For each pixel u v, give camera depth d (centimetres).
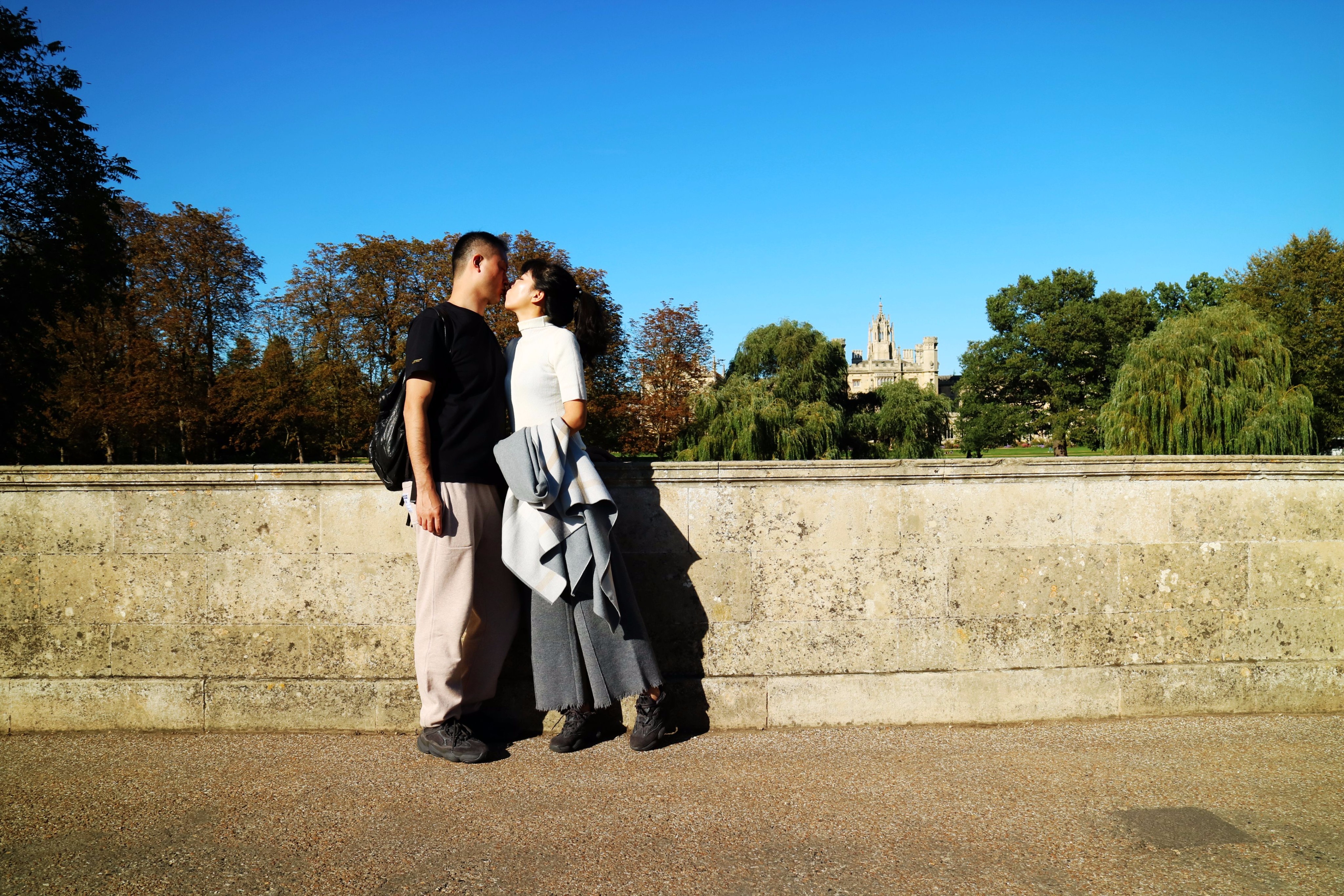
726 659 348
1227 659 362
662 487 348
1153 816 254
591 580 303
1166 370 2459
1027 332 5328
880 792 273
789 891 209
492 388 305
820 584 349
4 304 1967
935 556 351
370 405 3478
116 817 255
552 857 228
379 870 221
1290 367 2422
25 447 2161
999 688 349
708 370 4028
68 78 2119
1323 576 365
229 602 343
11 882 215
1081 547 354
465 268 314
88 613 343
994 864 224
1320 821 250
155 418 3419
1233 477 361
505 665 339
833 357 4162
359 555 341
